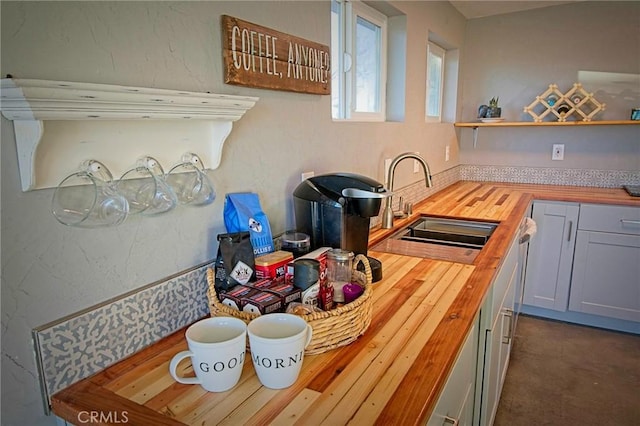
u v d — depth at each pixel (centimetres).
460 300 115
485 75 331
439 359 86
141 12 84
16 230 69
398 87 222
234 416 70
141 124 86
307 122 142
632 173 299
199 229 103
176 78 93
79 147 76
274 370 75
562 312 296
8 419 71
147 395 76
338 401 73
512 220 210
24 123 66
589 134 307
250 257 101
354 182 124
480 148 343
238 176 114
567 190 299
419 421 69
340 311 88
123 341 87
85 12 75
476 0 283
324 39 145
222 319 82
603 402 209
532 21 309
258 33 113
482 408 150
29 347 73
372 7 201
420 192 261
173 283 97
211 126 102
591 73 298
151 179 88
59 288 76
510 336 216
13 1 65
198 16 97
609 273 274
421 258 152
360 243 136
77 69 75
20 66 67
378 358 86
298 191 131
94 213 78
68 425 75
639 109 282
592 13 291
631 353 253
